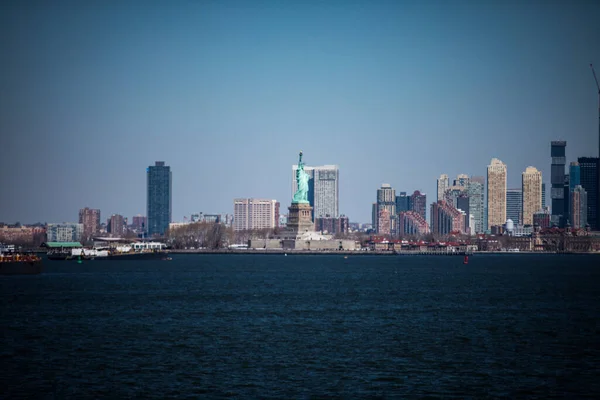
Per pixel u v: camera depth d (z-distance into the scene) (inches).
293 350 7741.1
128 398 5979.3
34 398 5969.5
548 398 6003.9
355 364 7096.5
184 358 7337.6
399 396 6043.3
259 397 6008.9
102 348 7829.7
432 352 7662.4
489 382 6456.7
